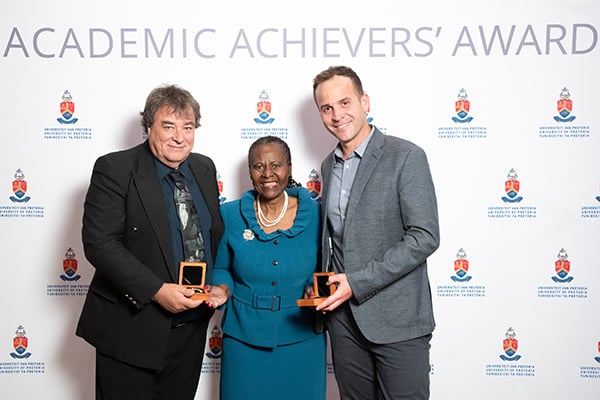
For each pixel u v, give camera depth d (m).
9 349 2.19
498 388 2.19
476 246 2.16
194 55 2.11
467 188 2.14
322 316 1.73
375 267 1.49
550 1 2.09
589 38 2.09
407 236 1.50
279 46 2.11
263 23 2.10
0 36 2.08
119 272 1.46
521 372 2.18
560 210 2.14
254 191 1.83
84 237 1.52
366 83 2.12
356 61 2.11
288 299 1.70
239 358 1.71
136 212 1.52
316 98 1.66
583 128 2.11
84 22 2.09
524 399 2.19
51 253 2.17
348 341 1.67
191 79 2.12
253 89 2.12
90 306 1.59
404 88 2.12
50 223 2.15
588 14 2.08
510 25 2.09
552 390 2.18
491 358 2.19
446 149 2.14
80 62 2.10
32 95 2.11
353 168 1.64
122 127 2.12
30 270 2.17
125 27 2.09
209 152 2.14
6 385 2.21
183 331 1.63
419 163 1.53
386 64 2.11
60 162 2.13
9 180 2.13
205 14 2.09
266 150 1.69
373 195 1.55
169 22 2.09
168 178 1.59
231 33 2.10
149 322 1.52
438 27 2.10
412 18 2.10
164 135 1.50
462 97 2.12
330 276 1.52
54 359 2.21
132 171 1.53
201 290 1.50
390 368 1.57
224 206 1.82
